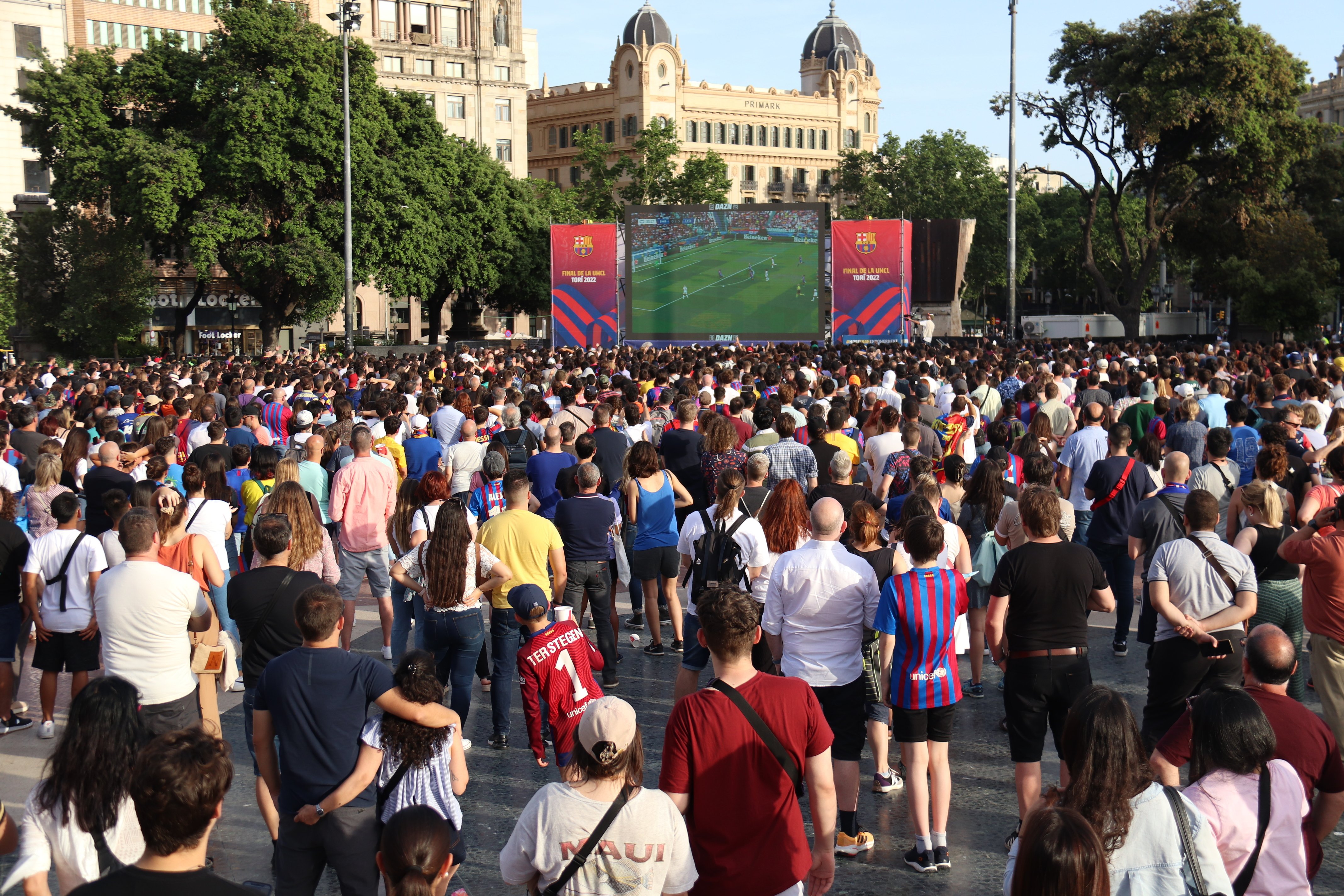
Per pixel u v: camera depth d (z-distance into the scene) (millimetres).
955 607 5836
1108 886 3107
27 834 4234
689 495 10023
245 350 60500
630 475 9805
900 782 7059
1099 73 50000
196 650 6691
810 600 5992
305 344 49688
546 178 108312
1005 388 15875
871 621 5996
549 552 7859
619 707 3852
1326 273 49469
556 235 39156
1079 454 10477
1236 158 49562
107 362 35656
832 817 4500
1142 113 48031
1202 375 13734
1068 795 3625
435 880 3525
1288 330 50875
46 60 48312
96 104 46562
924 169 87062
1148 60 49125
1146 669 9156
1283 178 50438
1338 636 6375
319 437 10125
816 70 113812
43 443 11133
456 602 7285
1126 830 3543
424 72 79625
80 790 4188
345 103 36000
